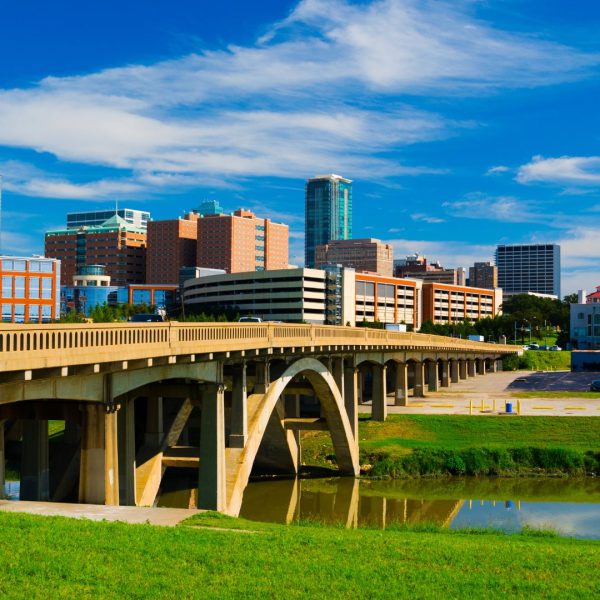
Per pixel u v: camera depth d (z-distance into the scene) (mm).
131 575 19562
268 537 25531
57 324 23438
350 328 65500
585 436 77688
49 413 28188
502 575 22734
